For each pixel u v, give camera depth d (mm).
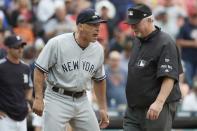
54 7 44125
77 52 22172
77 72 22219
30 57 34375
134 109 22391
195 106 37688
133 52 22469
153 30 21969
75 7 45344
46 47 22141
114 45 42062
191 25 46156
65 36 22234
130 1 47062
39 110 22031
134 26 21875
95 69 22594
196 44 45406
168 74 21328
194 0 48844
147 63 21828
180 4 48438
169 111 21984
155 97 21812
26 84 29031
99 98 23438
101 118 23469
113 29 44031
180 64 22188
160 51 21656
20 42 28594
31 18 44781
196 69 45031
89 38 21828
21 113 28719
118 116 33406
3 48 35750
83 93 22641
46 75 22594
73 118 22703
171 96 21891
